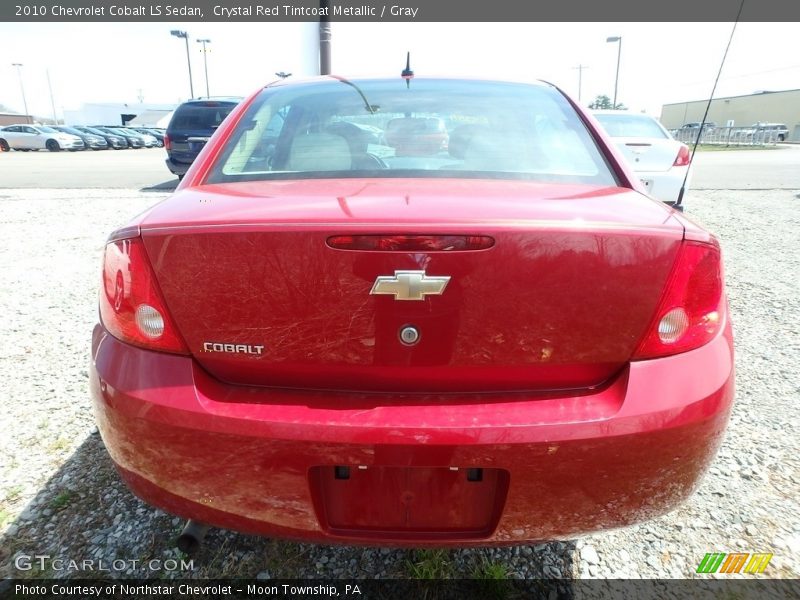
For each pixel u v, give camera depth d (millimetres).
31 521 1955
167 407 1329
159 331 1362
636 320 1315
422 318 1278
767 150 31000
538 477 1304
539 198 1478
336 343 1302
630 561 1834
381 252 1249
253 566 1807
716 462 2301
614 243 1274
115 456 1462
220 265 1296
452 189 1570
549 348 1306
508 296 1271
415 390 1350
